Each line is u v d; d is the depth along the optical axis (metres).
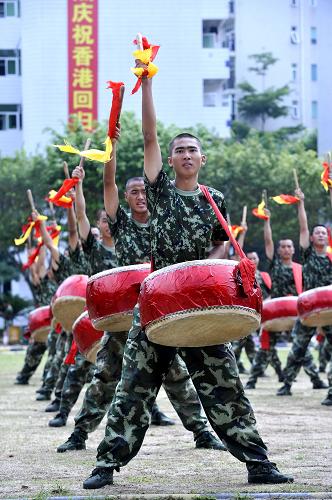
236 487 8.06
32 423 14.13
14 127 67.94
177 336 8.01
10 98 67.44
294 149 58.94
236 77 85.25
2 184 48.56
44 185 47.72
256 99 80.94
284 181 47.22
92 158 8.49
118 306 9.27
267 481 8.22
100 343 10.72
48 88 62.47
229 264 7.87
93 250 11.95
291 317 18.53
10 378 25.48
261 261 49.53
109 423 8.20
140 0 62.69
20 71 68.12
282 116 84.81
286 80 85.81
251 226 47.66
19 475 9.20
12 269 53.53
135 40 8.16
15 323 58.50
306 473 8.91
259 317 8.05
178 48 64.06
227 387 8.22
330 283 16.97
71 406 13.67
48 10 62.12
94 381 10.55
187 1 63.72
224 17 68.00
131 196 10.02
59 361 16.48
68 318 13.94
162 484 8.41
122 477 8.89
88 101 61.66
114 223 10.05
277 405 16.44
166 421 13.44
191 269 7.81
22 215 49.28
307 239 16.95
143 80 8.12
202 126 50.56
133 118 45.03
